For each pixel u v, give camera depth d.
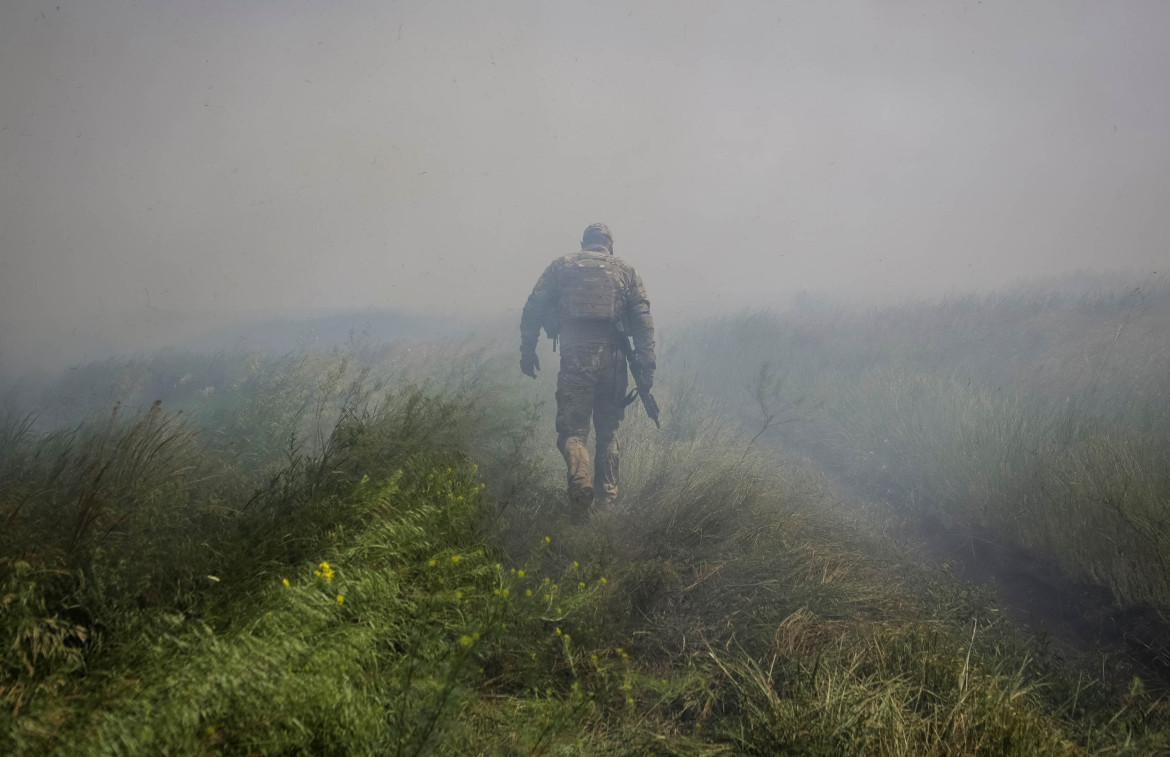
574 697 1.96
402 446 2.97
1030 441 4.79
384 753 1.49
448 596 2.05
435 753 1.55
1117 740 1.96
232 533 2.22
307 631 1.62
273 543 2.13
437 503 2.54
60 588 1.80
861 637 2.49
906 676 2.23
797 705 1.99
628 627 2.60
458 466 3.00
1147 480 3.54
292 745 1.39
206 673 1.39
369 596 1.86
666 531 3.38
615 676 2.16
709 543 3.31
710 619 2.69
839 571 3.04
